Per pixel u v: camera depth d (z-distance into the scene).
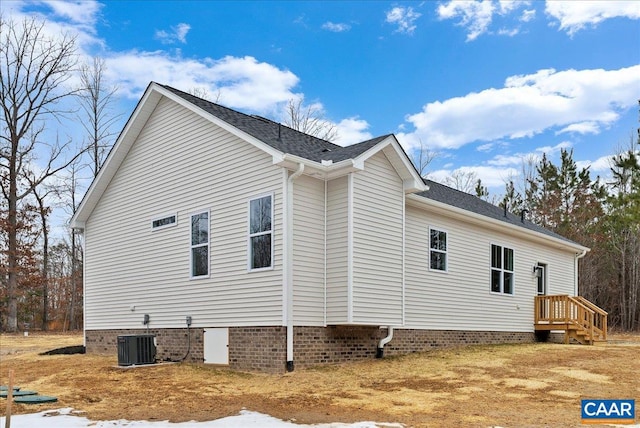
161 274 13.98
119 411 7.99
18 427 6.92
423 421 7.16
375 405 8.16
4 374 12.63
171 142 14.23
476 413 7.65
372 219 11.80
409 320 13.82
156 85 14.22
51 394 9.46
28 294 36.56
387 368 11.34
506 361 12.47
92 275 16.47
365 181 11.73
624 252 37.25
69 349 16.42
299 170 10.96
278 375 10.52
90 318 16.38
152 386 10.00
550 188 42.72
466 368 11.49
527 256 19.27
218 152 12.77
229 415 7.59
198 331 12.66
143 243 14.71
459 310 15.66
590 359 12.63
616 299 38.03
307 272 11.17
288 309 10.70
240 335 11.58
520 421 7.18
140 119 14.95
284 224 10.91
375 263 11.71
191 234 13.24
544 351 14.32
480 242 16.91
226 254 12.20
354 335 12.09
